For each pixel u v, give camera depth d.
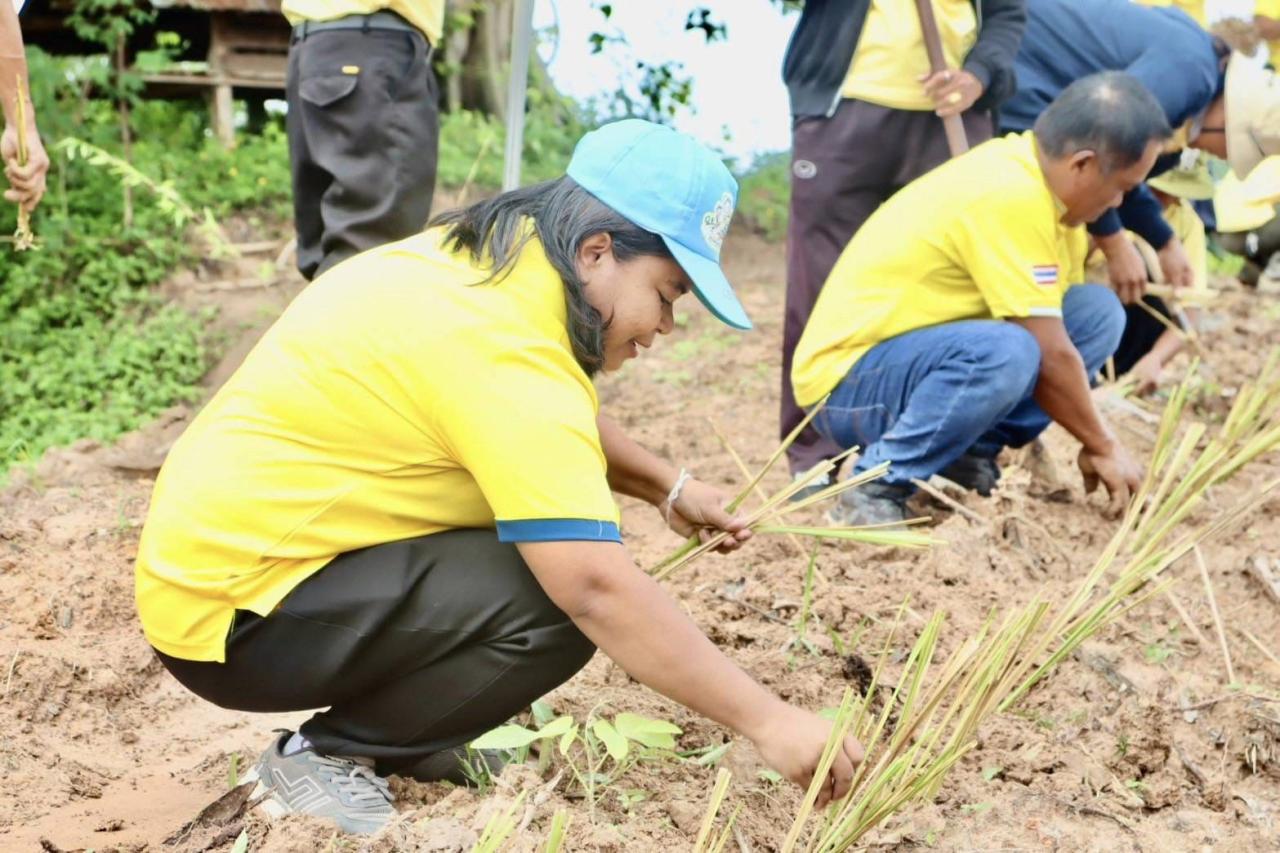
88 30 7.70
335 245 4.23
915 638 3.41
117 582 3.68
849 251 4.38
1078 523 4.33
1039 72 5.28
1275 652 3.56
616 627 2.16
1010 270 4.00
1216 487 4.63
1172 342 5.34
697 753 2.80
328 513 2.27
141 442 5.59
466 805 2.41
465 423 2.15
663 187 2.20
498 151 9.02
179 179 7.66
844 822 2.33
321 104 4.17
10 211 7.02
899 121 4.80
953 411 4.02
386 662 2.35
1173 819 2.78
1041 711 3.13
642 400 6.17
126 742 2.99
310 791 2.42
